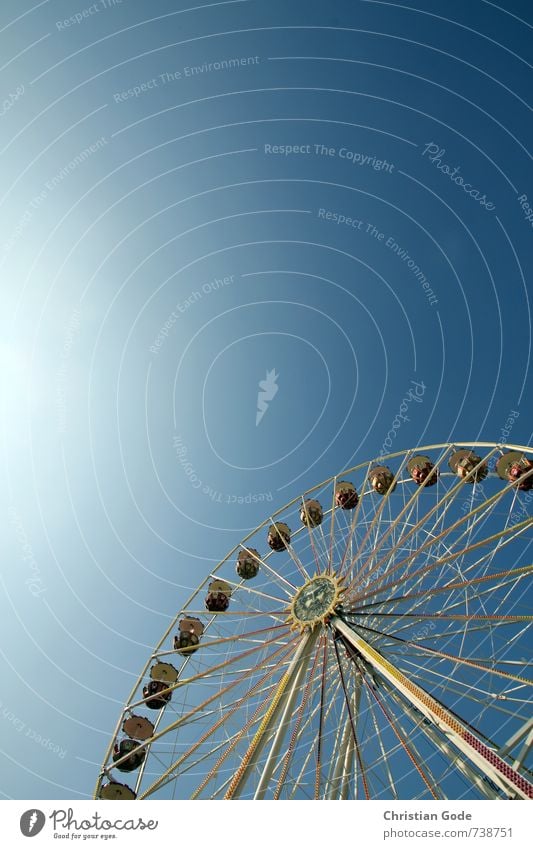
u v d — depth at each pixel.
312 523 38.94
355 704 28.58
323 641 28.97
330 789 25.59
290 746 23.62
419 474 35.31
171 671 35.12
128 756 30.27
